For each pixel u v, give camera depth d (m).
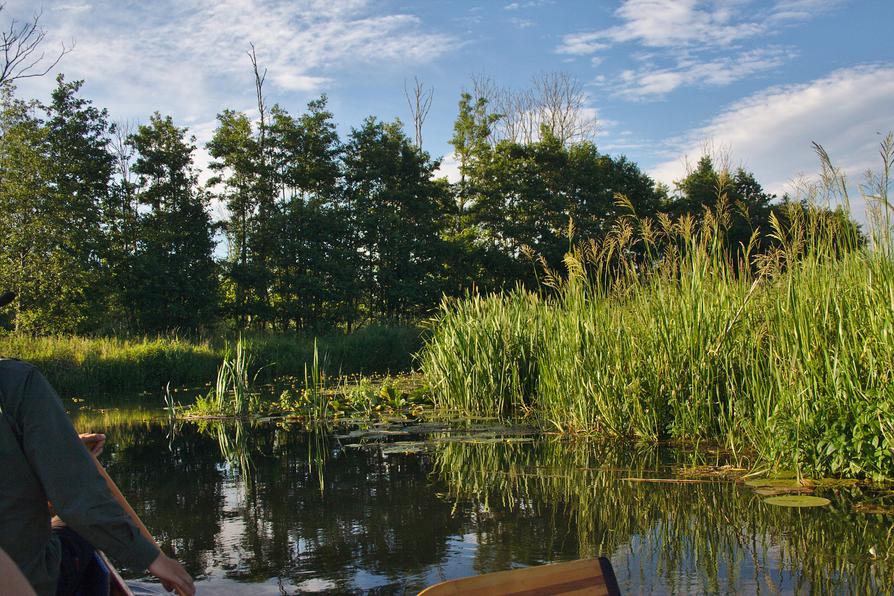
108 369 16.39
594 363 8.55
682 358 7.81
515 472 6.64
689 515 5.10
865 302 6.18
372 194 33.50
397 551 4.41
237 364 11.65
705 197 32.84
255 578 3.98
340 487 6.14
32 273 23.58
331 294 29.56
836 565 4.02
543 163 37.38
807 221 6.96
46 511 2.11
